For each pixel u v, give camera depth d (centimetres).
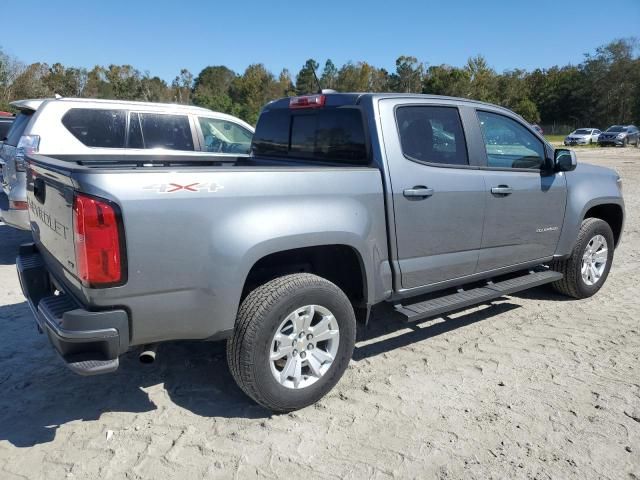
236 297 305
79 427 320
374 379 382
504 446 305
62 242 304
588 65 7662
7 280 611
